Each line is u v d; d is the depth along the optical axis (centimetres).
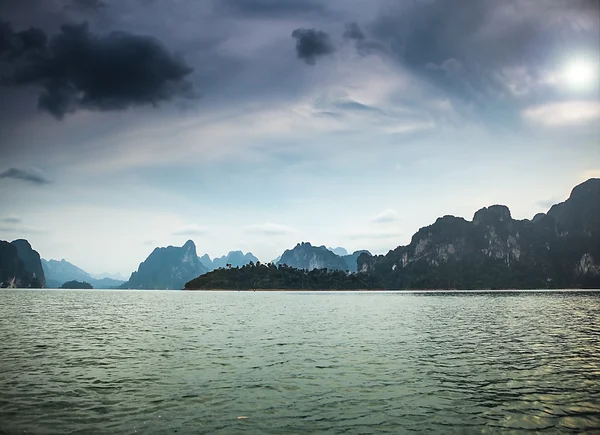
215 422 1537
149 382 2145
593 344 3544
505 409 1689
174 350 3216
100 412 1648
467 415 1616
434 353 3069
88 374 2344
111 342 3694
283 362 2697
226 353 3067
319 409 1692
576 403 1769
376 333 4412
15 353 3086
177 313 7906
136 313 7888
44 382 2152
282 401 1803
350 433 1429
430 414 1628
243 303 12731
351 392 1948
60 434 1414
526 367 2541
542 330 4688
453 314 7575
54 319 6372
